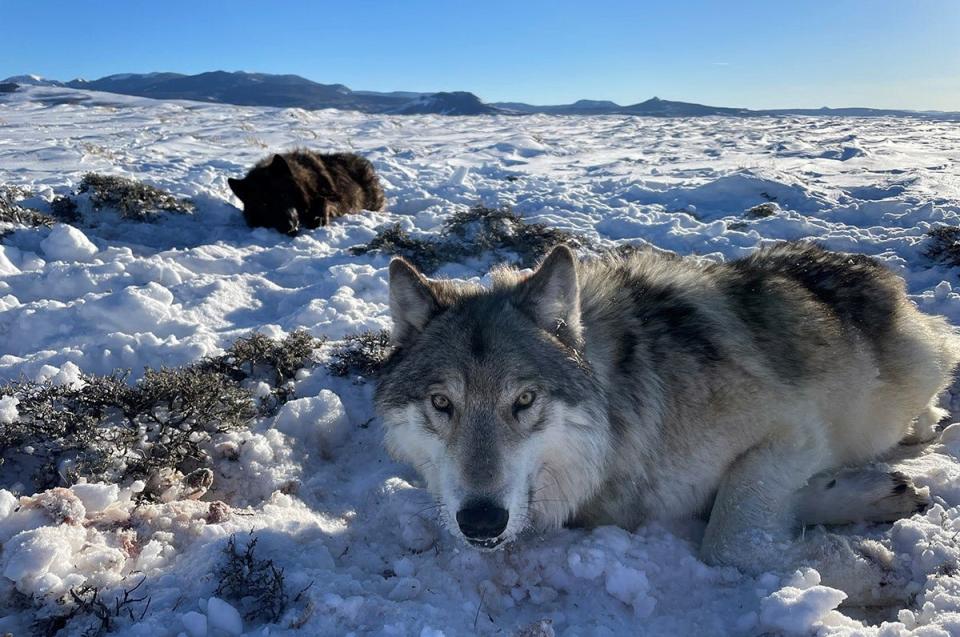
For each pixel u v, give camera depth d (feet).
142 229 6.22
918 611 1.68
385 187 9.17
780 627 1.55
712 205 7.52
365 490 2.37
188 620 1.47
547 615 1.74
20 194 6.41
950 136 16.05
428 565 1.87
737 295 2.40
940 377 2.56
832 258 2.74
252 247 5.80
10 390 2.65
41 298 4.22
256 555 1.78
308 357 3.27
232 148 13.69
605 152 14.16
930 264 4.88
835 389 2.31
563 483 2.05
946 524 1.97
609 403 2.09
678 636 1.64
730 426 2.13
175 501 2.11
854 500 2.10
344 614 1.53
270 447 2.53
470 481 1.78
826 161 10.80
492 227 5.71
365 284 4.60
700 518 2.27
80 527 1.82
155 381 2.62
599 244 5.81
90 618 1.55
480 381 1.88
